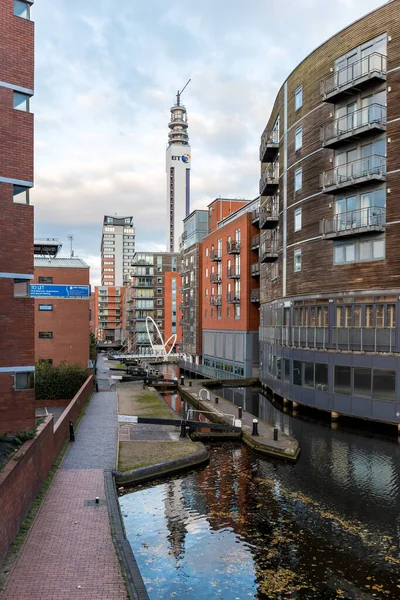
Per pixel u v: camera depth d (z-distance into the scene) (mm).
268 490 14766
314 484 15203
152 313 86812
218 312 49719
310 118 26156
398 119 21062
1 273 12781
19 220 13109
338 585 9477
